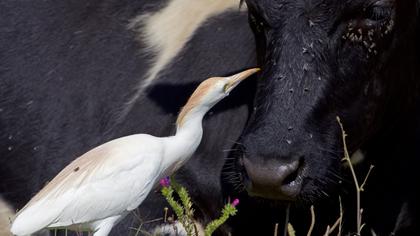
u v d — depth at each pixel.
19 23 14.73
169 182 10.70
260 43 11.95
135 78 13.93
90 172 10.11
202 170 13.09
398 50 11.98
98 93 14.02
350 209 12.83
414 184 12.99
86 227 10.26
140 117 13.66
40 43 14.55
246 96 13.12
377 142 12.70
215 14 13.81
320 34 11.38
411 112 12.84
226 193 12.98
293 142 11.06
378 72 11.80
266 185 10.89
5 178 14.41
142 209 13.24
